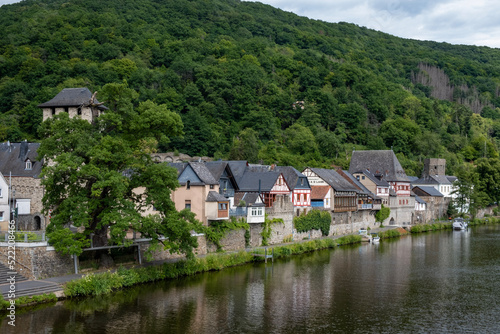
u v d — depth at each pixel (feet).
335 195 324.39
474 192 481.46
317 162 472.03
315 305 168.04
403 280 208.33
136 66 602.03
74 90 258.57
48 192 174.29
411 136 634.43
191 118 476.13
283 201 274.16
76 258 172.14
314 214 301.02
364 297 180.04
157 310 155.43
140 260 192.44
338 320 153.17
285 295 178.91
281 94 601.62
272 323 148.66
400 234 367.86
